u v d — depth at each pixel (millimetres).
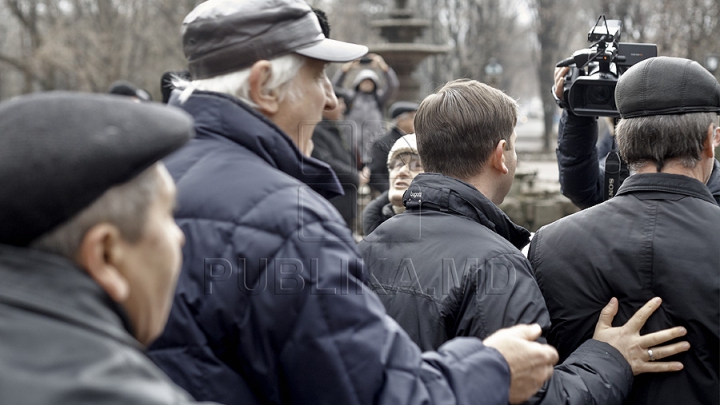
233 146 1685
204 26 1734
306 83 1802
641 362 2008
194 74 1786
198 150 1679
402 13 15164
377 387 1502
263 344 1515
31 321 996
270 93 1758
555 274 2182
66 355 982
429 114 2258
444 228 2137
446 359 1609
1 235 1027
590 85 2699
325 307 1499
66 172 1017
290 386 1521
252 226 1542
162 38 27766
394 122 5082
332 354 1486
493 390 1597
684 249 2008
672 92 2084
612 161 2768
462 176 2232
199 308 1528
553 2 37344
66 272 1051
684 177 2094
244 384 1556
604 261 2102
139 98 6285
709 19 18906
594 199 3047
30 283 1021
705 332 1985
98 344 1016
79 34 26938
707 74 2113
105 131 1052
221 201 1577
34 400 924
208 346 1538
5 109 1042
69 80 28609
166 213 1216
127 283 1140
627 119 2174
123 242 1124
